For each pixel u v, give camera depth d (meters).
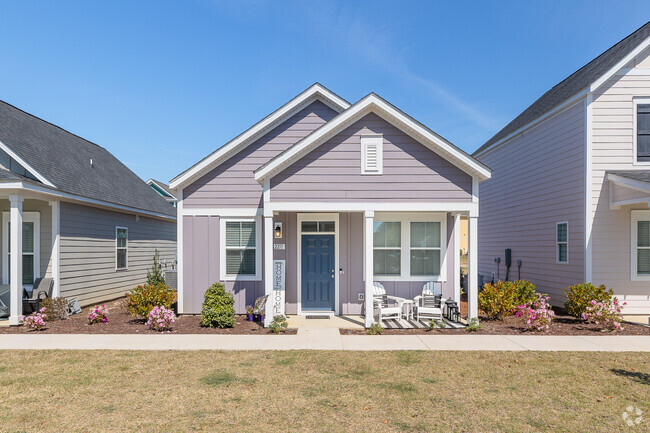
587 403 5.09
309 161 9.66
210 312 9.43
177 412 4.84
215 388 5.59
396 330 9.27
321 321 10.33
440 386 5.67
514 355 7.19
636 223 10.97
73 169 13.64
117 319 10.59
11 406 5.00
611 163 10.98
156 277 14.72
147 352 7.39
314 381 5.86
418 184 9.64
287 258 11.22
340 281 11.17
